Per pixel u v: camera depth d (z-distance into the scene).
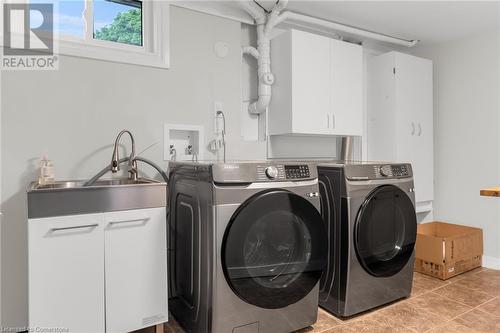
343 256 1.98
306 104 2.63
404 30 3.05
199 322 1.68
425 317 2.00
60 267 1.44
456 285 2.54
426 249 2.78
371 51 3.46
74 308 1.47
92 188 1.51
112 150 2.11
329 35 3.13
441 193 3.43
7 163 1.82
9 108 1.83
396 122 3.14
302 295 1.77
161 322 1.70
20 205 1.85
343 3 2.52
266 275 1.69
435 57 3.47
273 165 1.73
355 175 2.01
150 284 1.66
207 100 2.47
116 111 2.12
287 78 2.60
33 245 1.39
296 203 1.72
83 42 2.09
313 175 1.84
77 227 1.48
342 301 1.99
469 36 3.19
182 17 2.37
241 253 1.58
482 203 3.10
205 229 1.62
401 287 2.22
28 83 1.87
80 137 2.01
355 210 1.99
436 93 3.48
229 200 1.58
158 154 2.27
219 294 1.56
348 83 2.88
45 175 1.83
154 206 1.67
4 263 1.81
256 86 2.84
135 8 2.32
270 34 2.82
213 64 2.49
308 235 1.79
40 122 1.90
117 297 1.58
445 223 3.33
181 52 2.36
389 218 2.14
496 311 2.08
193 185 1.77
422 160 3.31
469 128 3.20
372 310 2.11
